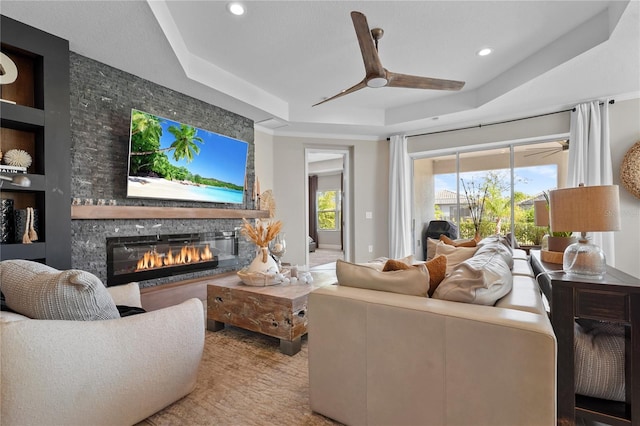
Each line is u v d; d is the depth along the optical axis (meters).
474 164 5.15
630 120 3.82
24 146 2.48
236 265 4.38
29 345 1.10
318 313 1.54
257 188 5.02
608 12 2.57
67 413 1.19
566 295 1.41
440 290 1.42
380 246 5.89
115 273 3.07
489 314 1.17
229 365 2.08
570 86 3.56
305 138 5.71
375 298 1.42
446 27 2.83
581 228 1.57
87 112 2.86
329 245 9.75
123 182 3.13
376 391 1.37
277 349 2.34
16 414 1.07
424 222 5.64
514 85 3.61
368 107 5.07
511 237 4.63
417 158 5.72
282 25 2.78
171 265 3.59
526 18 2.71
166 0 2.43
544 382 1.02
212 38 2.99
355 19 2.10
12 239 2.31
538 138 4.52
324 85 4.12
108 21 2.32
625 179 3.80
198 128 3.69
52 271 1.44
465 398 1.16
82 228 2.82
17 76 2.41
